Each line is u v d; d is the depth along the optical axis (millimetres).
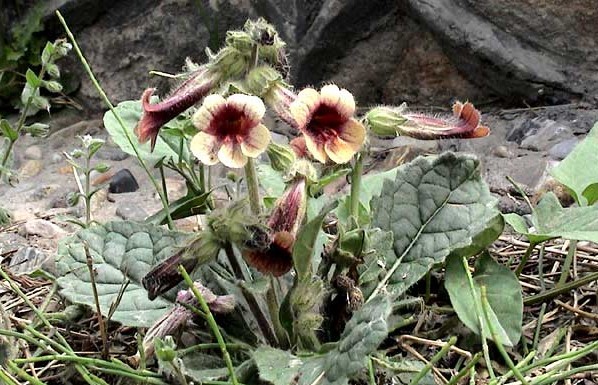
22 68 719
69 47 382
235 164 220
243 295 266
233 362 266
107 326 284
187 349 259
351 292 258
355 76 636
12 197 568
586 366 255
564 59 586
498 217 288
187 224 448
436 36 605
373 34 622
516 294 281
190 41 667
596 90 584
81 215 525
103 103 704
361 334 225
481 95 623
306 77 636
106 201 546
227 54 238
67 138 683
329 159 243
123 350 299
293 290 252
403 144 574
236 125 224
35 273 323
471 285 273
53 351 278
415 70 629
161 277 241
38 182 595
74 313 309
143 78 689
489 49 591
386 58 628
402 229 291
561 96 593
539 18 582
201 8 654
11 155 405
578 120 569
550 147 540
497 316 278
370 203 299
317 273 264
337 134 230
